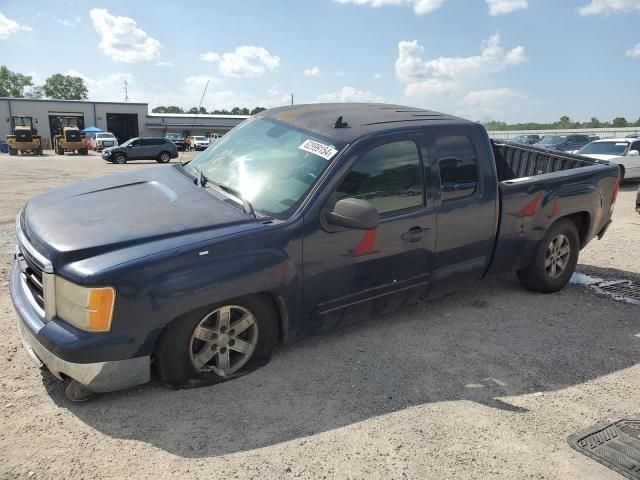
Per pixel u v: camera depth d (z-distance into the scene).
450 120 4.39
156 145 33.62
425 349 3.97
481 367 3.73
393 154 3.90
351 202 3.34
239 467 2.58
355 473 2.58
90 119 64.81
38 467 2.53
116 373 2.89
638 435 2.98
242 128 4.59
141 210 3.42
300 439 2.82
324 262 3.53
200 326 3.16
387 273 3.89
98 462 2.58
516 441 2.89
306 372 3.54
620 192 14.82
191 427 2.88
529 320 4.63
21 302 3.19
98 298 2.77
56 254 2.89
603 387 3.51
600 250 7.28
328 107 4.61
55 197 3.86
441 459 2.71
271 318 3.47
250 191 3.69
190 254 2.99
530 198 4.80
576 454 2.80
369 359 3.77
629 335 4.39
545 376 3.64
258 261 3.19
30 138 43.06
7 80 115.50
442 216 4.13
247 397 3.20
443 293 4.45
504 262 4.78
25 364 3.49
